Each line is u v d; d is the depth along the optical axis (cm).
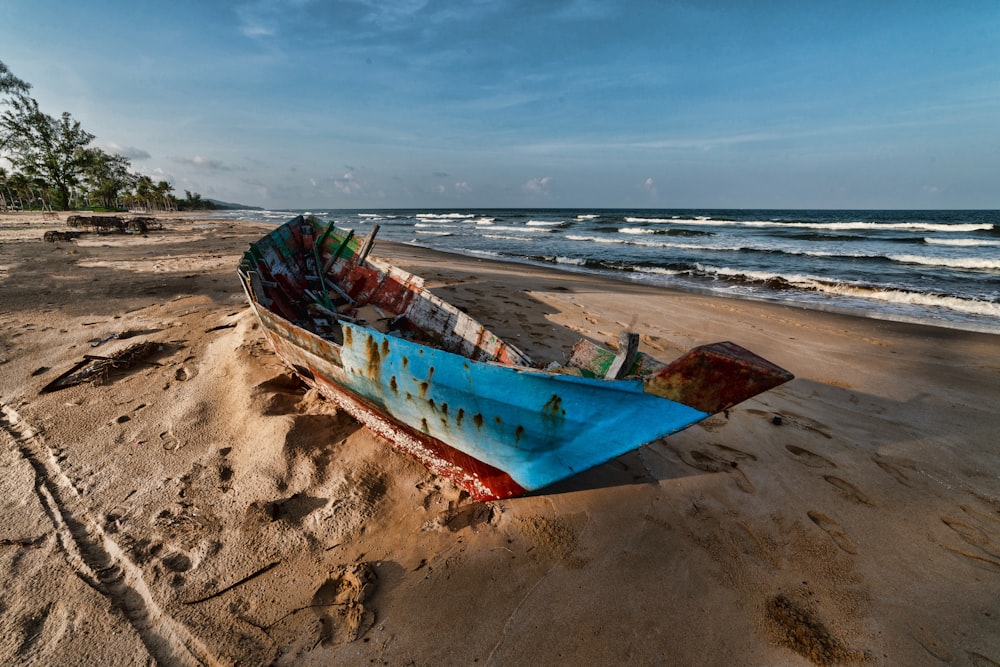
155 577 244
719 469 354
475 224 4438
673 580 257
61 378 441
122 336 554
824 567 270
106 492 303
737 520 303
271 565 254
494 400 267
